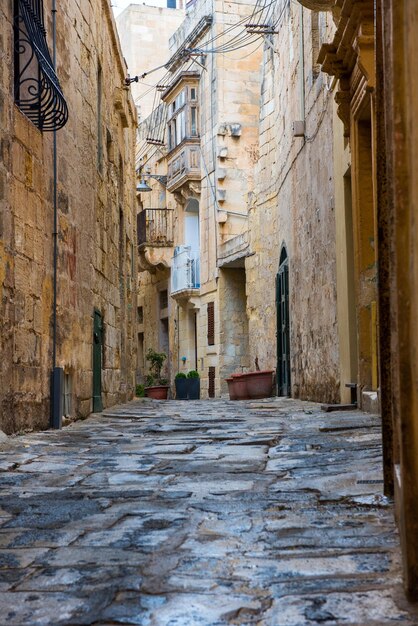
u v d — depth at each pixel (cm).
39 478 532
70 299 1088
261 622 232
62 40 1077
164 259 3328
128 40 4175
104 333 1432
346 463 526
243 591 262
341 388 1183
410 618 228
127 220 1961
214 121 2833
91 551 325
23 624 238
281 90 1922
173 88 3141
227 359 2795
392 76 236
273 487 460
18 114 842
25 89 895
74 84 1153
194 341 3166
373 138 867
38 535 358
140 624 234
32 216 893
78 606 253
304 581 269
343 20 891
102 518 390
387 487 401
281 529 351
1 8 772
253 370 2338
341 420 866
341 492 427
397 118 233
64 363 1033
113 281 1584
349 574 275
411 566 243
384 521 355
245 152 2805
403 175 232
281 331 1970
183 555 313
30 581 285
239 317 2809
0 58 767
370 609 237
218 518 381
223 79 2803
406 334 232
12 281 797
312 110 1438
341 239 1157
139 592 266
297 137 1630
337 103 1069
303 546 318
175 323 3294
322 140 1331
